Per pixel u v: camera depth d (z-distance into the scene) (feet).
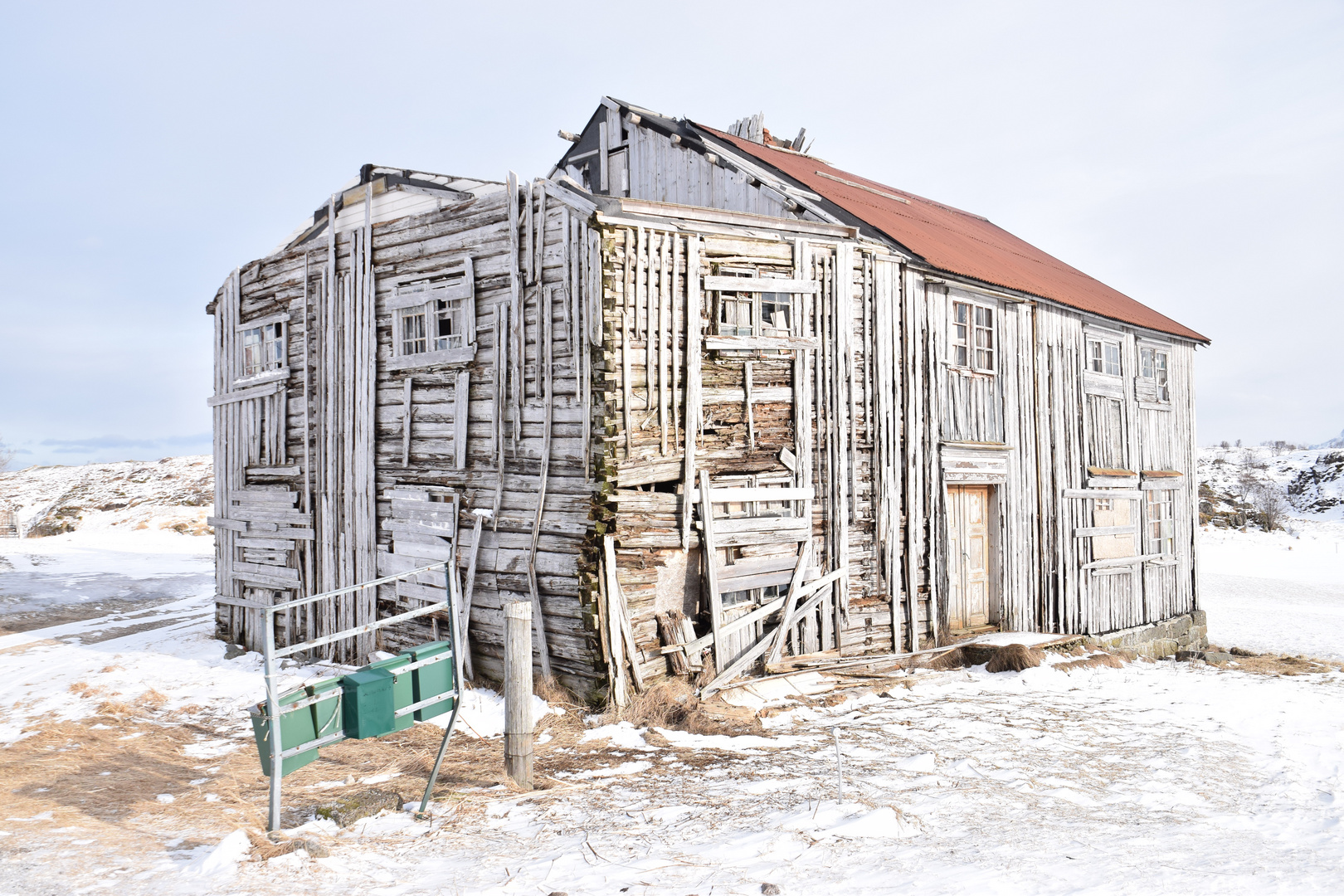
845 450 36.19
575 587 30.04
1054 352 46.78
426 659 19.27
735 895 13.85
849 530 36.37
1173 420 56.75
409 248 36.45
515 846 16.69
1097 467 49.16
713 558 31.86
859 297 37.14
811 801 19.43
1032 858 15.98
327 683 17.98
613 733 26.58
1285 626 66.13
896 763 23.15
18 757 23.72
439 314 35.76
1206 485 212.23
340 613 38.27
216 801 20.10
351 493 38.14
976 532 42.65
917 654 37.35
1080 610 47.14
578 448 30.50
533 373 32.09
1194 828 18.62
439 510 34.45
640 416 30.48
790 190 41.50
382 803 19.06
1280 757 25.31
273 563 41.65
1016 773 22.62
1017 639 40.52
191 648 41.65
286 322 41.68
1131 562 50.85
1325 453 229.66
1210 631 63.31
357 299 38.37
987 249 52.60
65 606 54.44
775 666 33.06
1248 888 14.66
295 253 41.37
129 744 25.45
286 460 41.52
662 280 31.30
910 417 38.52
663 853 16.07
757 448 33.78
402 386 36.52
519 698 21.13
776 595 34.42
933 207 63.10
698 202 45.80
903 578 38.19
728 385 33.17
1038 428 45.47
